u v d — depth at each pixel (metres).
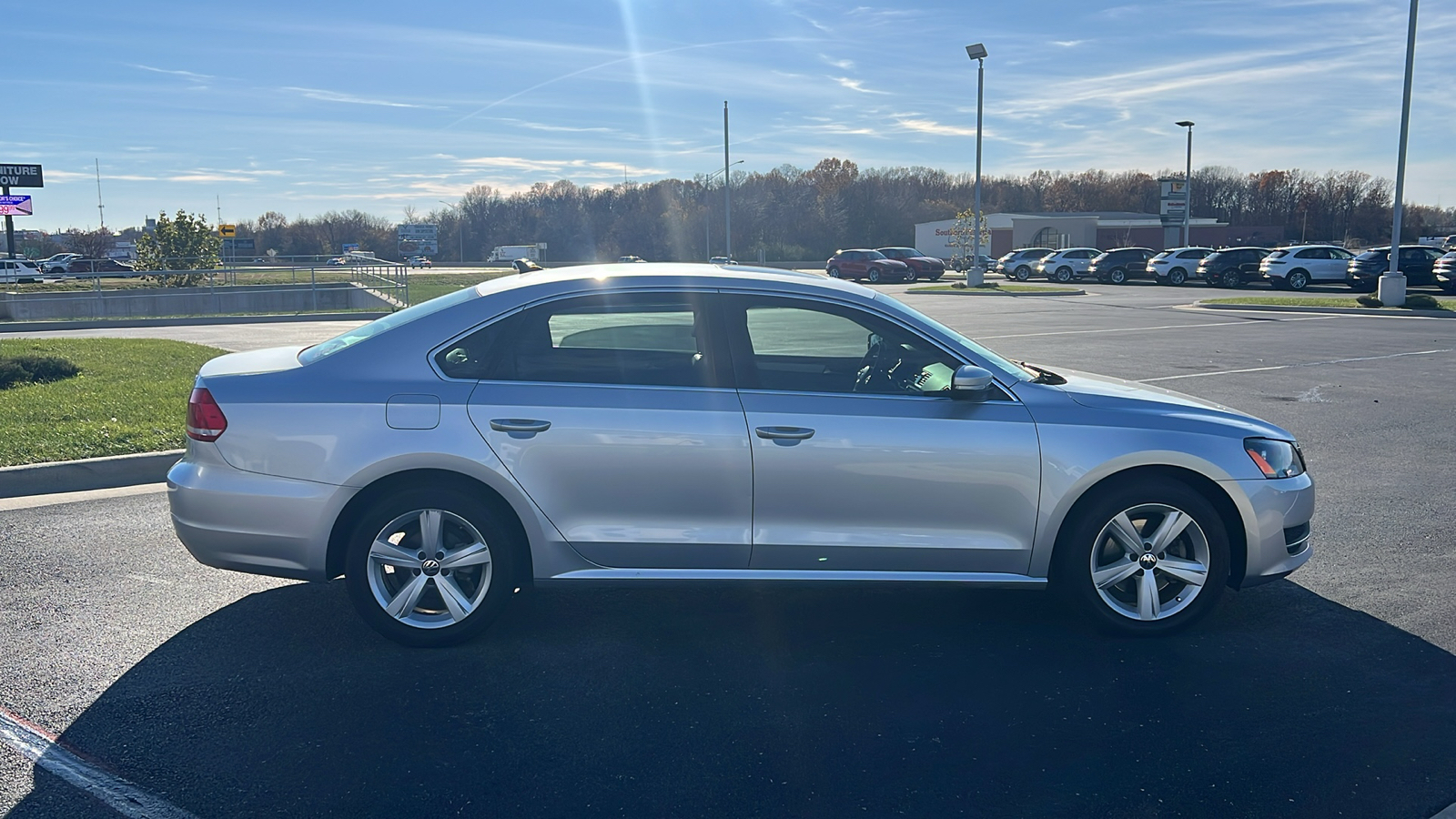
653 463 4.38
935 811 3.30
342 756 3.62
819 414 4.41
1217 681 4.27
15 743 3.69
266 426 4.37
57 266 60.97
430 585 4.55
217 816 3.24
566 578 4.47
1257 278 39.59
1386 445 8.98
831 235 93.75
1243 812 3.30
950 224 81.38
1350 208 107.94
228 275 42.41
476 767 3.55
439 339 4.48
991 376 4.39
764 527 4.45
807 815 3.27
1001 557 4.54
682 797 3.37
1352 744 3.73
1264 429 4.76
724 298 4.56
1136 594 4.71
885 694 4.14
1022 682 4.25
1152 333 19.83
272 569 4.45
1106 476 4.54
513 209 120.19
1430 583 5.45
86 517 6.64
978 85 37.81
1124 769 3.56
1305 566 5.73
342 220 122.00
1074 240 72.94
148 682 4.20
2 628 4.78
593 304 4.52
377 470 4.34
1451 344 17.38
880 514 4.47
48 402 9.98
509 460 4.36
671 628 4.82
